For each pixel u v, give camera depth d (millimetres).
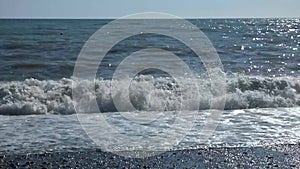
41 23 46375
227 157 6629
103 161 6379
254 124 9000
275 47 28688
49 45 24531
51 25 42094
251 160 6492
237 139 7715
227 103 11125
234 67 19562
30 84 12250
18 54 21141
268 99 11445
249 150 7027
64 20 58062
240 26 57469
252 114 10180
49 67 17625
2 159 6391
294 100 11656
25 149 6926
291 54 24891
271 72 18672
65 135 7867
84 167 6109
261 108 11078
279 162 6410
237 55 24000
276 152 6938
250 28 52062
